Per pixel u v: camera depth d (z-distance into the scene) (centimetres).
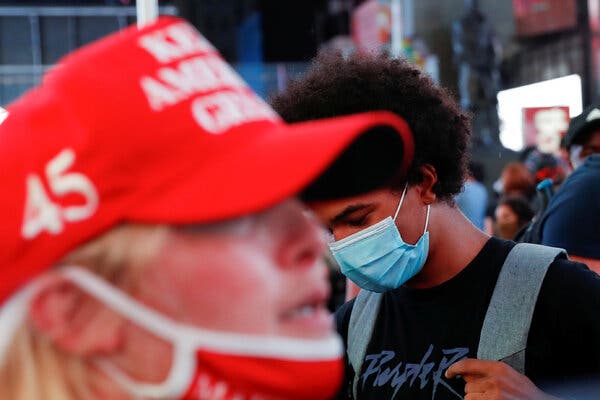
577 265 170
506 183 582
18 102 86
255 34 1298
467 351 169
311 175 77
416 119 172
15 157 78
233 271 78
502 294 168
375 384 178
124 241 76
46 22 1244
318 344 82
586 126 318
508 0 1284
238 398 79
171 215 75
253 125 82
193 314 77
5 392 77
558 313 164
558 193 274
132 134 76
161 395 77
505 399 155
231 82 86
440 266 175
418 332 175
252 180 77
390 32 1217
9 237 76
